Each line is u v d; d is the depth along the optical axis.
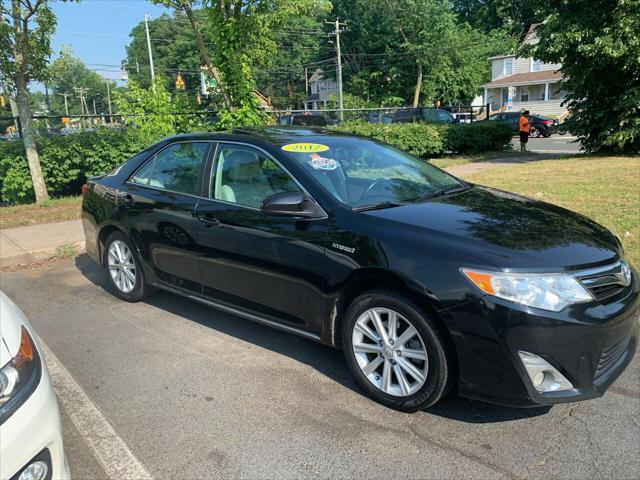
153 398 3.44
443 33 45.97
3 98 10.34
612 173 10.76
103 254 5.38
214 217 4.09
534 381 2.77
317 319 3.54
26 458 2.13
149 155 5.00
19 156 10.29
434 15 45.38
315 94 77.38
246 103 11.17
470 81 49.31
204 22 13.79
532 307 2.74
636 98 13.97
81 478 2.71
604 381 2.89
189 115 11.81
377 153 4.43
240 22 10.69
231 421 3.17
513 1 55.50
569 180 10.08
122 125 11.95
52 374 3.79
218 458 2.83
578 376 2.80
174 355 4.05
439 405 3.28
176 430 3.09
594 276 2.92
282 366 3.83
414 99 47.50
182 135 4.79
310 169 3.79
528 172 11.70
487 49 53.25
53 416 2.31
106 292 5.58
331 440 2.96
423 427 3.05
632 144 14.88
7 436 2.09
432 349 2.98
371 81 50.34
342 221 3.40
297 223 3.58
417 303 3.02
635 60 13.34
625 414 3.15
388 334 3.20
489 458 2.78
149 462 2.82
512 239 3.09
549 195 8.65
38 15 9.52
